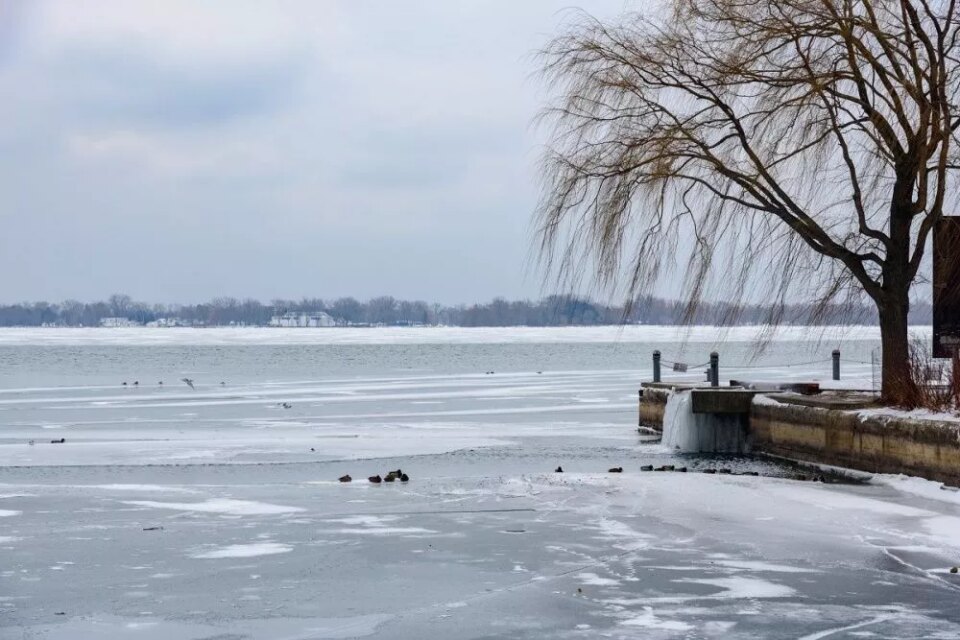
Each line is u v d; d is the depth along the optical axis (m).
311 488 19.31
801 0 22.48
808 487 18.83
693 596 11.51
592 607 11.10
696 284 24.34
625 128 24.31
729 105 23.92
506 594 11.61
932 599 11.38
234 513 16.58
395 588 11.89
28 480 21.00
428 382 62.59
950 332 22.38
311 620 10.67
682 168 24.19
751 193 23.22
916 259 22.42
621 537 14.55
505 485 19.27
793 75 22.98
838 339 25.27
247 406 42.50
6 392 53.38
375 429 32.34
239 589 11.87
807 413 23.56
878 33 21.53
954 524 15.34
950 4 21.66
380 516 16.25
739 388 28.25
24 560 13.26
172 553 13.65
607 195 24.31
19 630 10.35
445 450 26.55
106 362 103.75
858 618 10.69
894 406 21.59
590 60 24.56
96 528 15.33
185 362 103.56
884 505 16.92
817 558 13.26
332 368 88.44
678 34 23.89
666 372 74.69
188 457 24.95
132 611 11.01
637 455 25.88
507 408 41.16
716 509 16.66
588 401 45.06
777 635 10.13
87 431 31.80
